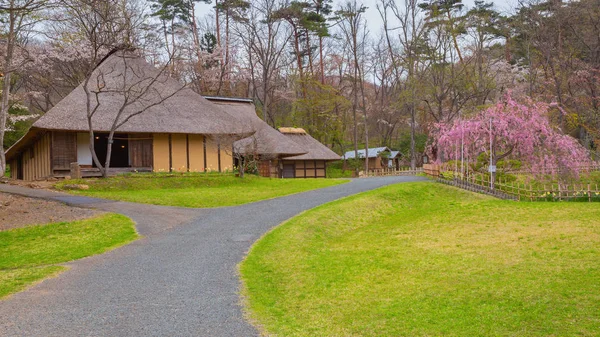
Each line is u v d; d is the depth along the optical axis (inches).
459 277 362.6
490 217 692.7
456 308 294.2
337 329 269.3
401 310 295.9
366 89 2598.4
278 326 273.3
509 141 1026.1
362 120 2343.8
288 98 2118.6
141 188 906.7
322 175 1611.7
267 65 1958.7
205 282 362.9
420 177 1195.9
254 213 677.3
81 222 597.6
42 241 526.3
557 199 871.1
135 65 1146.7
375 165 2025.1
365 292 336.2
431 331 261.1
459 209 786.8
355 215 696.4
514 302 297.0
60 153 995.3
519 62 1927.9
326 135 2078.0
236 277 376.2
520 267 382.0
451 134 1078.4
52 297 328.5
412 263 415.8
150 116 1071.0
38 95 1462.8
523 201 871.1
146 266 412.8
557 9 1429.6
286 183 1075.3
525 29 1571.1
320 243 526.3
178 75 1830.7
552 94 1461.6
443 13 1824.6
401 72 2269.9
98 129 979.9
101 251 476.7
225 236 533.0
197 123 1117.7
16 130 1432.1
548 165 987.9
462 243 505.0
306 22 1914.4
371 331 265.3
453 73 1793.8
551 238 502.3
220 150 1165.1
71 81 1480.1
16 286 358.9
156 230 569.9
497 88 1820.9
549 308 282.4
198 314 291.7
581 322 258.8
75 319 283.0
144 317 286.0
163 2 1841.8
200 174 1043.9
